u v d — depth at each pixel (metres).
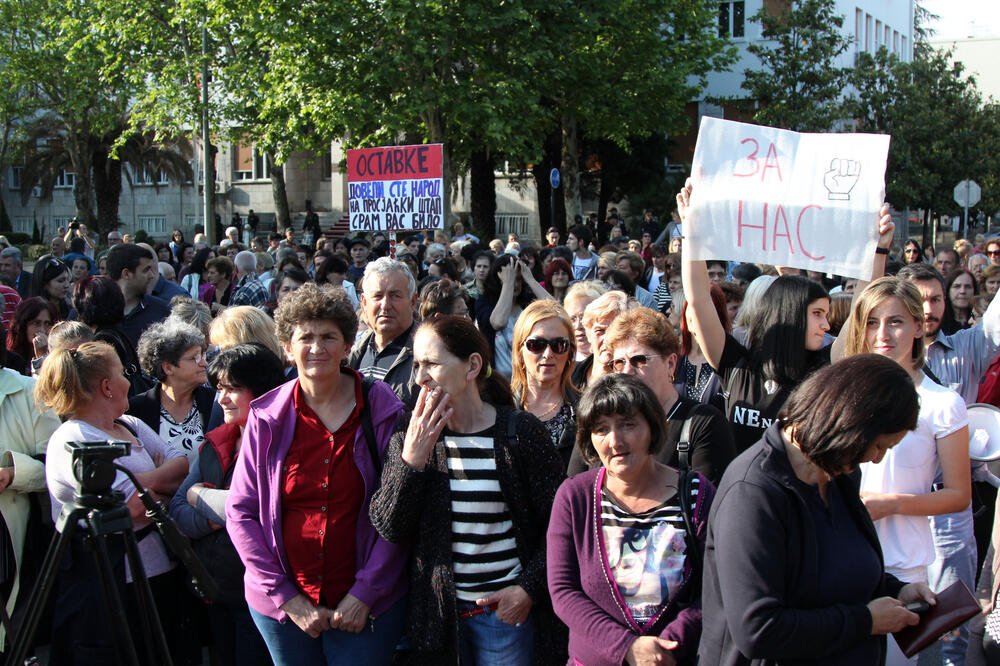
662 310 9.24
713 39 26.27
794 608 2.36
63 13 29.47
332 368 3.35
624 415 2.82
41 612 3.04
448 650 3.15
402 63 19.98
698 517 2.89
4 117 37.41
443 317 3.26
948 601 2.58
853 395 2.28
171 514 3.82
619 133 25.97
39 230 46.66
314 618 3.24
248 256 10.43
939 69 32.94
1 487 4.07
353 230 11.58
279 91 20.55
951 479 3.51
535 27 20.45
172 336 4.44
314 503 3.34
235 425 3.91
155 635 3.21
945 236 45.47
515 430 3.20
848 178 3.76
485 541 3.18
